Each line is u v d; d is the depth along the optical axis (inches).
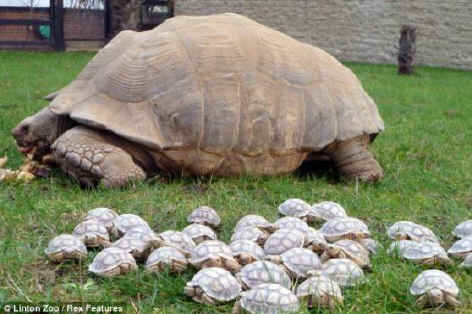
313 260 47.6
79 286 45.9
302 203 59.8
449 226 60.9
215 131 66.5
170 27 72.1
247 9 268.2
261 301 42.1
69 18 252.2
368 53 246.4
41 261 49.7
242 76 68.0
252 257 48.3
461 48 227.8
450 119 118.5
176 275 47.9
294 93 69.6
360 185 71.6
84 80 70.6
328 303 43.8
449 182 74.0
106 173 65.1
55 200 62.5
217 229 58.4
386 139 94.9
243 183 68.8
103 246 51.6
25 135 72.8
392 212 63.9
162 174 69.8
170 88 66.7
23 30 247.4
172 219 59.4
